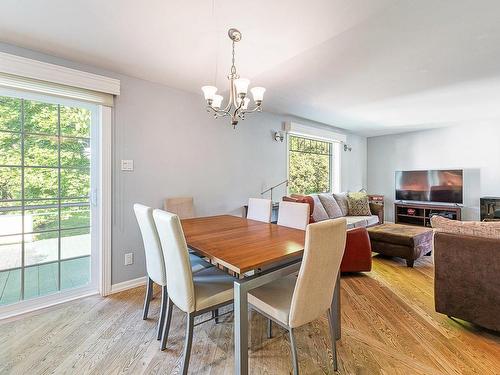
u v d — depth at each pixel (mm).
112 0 1567
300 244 1707
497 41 2020
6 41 2023
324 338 1855
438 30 1870
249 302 1601
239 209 3736
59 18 1747
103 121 2484
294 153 4816
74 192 2443
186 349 1467
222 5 1603
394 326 2006
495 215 4516
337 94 3262
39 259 2275
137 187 2729
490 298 1822
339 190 5559
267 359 1641
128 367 1562
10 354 1667
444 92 3186
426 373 1519
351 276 3031
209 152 3361
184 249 1457
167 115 2945
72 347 1736
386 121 4762
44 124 2291
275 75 2676
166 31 1893
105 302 2363
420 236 3400
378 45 2076
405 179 5535
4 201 2129
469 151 4934
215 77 2711
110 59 2320
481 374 1512
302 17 1716
